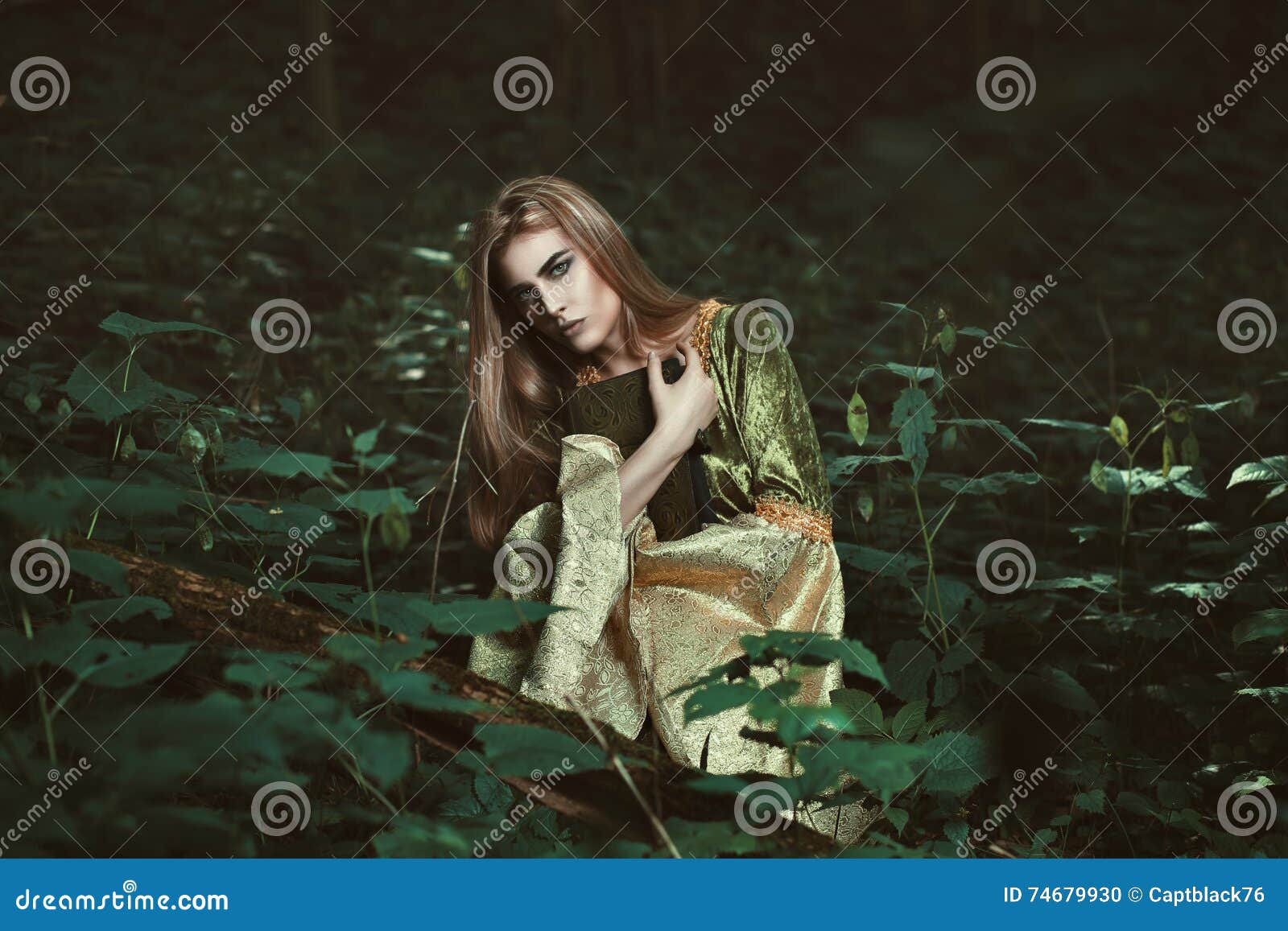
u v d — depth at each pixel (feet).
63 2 40.06
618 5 42.27
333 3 45.29
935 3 46.68
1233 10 42.04
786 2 48.19
